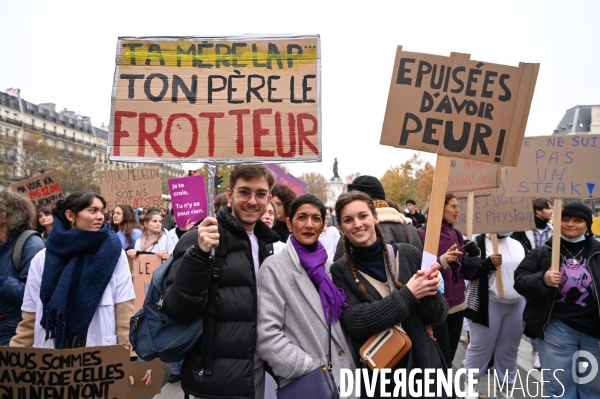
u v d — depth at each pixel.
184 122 2.58
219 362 2.19
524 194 3.91
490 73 2.65
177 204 5.88
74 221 2.77
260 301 2.33
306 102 2.61
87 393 2.46
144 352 2.18
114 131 2.56
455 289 3.82
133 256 5.21
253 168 2.43
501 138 2.61
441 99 2.65
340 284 2.44
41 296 2.58
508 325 4.21
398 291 2.27
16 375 2.44
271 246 2.74
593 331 3.37
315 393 2.15
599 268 3.37
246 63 2.65
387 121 2.66
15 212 3.05
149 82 2.61
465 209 5.03
